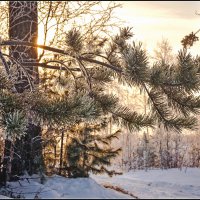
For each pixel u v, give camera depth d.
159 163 28.25
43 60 11.02
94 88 10.52
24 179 9.32
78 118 8.20
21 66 9.16
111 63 9.73
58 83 10.99
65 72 11.24
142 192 8.62
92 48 10.16
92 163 10.97
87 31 10.48
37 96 8.24
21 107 7.77
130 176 18.69
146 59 7.94
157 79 8.45
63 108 7.94
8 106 7.63
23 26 10.34
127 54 7.94
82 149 10.22
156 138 28.66
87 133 10.51
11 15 10.22
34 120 8.02
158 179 16.94
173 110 9.53
